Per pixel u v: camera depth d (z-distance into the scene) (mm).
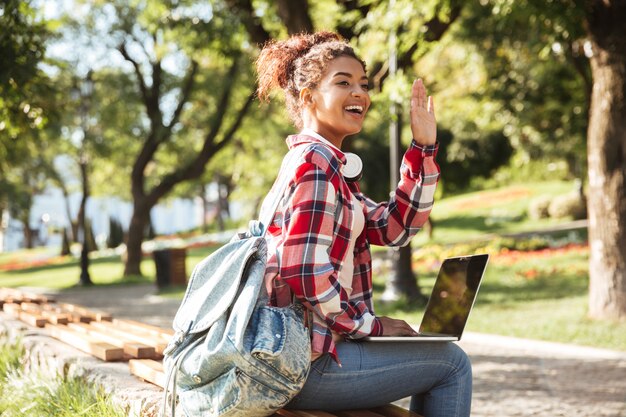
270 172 28797
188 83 22984
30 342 4730
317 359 2367
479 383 6500
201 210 68562
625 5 8914
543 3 8805
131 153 27484
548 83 17250
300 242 2271
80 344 4301
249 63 21406
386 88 9812
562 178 33688
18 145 10688
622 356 7605
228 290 2316
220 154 32094
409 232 2680
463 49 17375
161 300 15914
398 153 12281
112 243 49750
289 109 2736
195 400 2385
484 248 20578
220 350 2205
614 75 9203
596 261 9656
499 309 11469
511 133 19969
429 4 9539
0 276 31234
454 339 2457
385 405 2598
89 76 21984
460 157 29234
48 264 36031
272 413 2377
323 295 2266
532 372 6926
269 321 2252
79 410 3467
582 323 9461
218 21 14711
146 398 3084
